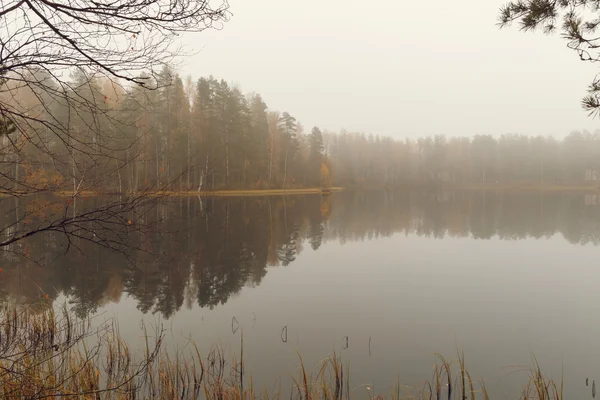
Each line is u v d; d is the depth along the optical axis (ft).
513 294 32.12
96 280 34.94
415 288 33.60
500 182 266.36
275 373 18.19
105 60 7.88
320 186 196.24
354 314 26.91
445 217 87.10
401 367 19.03
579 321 25.88
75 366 15.49
